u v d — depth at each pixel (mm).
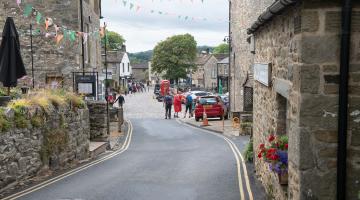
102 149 15906
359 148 4777
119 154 14883
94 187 8961
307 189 4867
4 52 11289
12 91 12852
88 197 8078
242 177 9938
